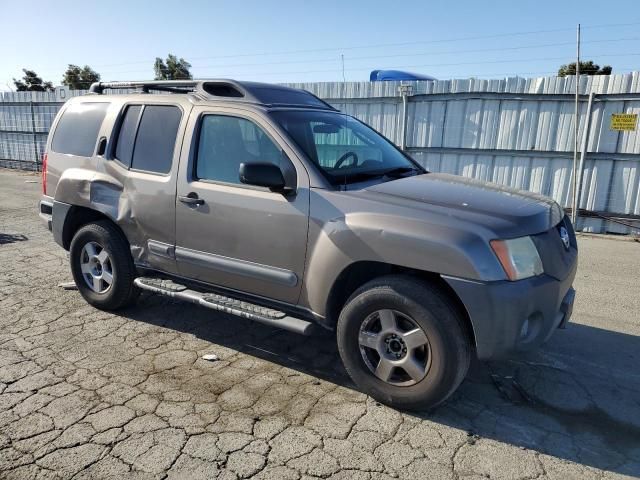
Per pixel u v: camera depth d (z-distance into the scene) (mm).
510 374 3688
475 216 2975
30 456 2641
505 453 2791
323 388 3426
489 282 2793
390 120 10258
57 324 4355
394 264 3006
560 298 3129
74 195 4598
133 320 4496
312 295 3348
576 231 9102
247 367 3693
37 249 6824
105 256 4527
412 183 3561
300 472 2584
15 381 3375
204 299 3842
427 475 2592
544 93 8844
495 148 9398
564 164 9000
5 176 15484
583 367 3828
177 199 3896
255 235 3514
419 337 3006
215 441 2809
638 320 4805
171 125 4070
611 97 8422
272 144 3527
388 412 3152
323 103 4516
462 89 9406
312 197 3285
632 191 8609
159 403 3168
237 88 3924
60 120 4949
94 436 2818
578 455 2797
